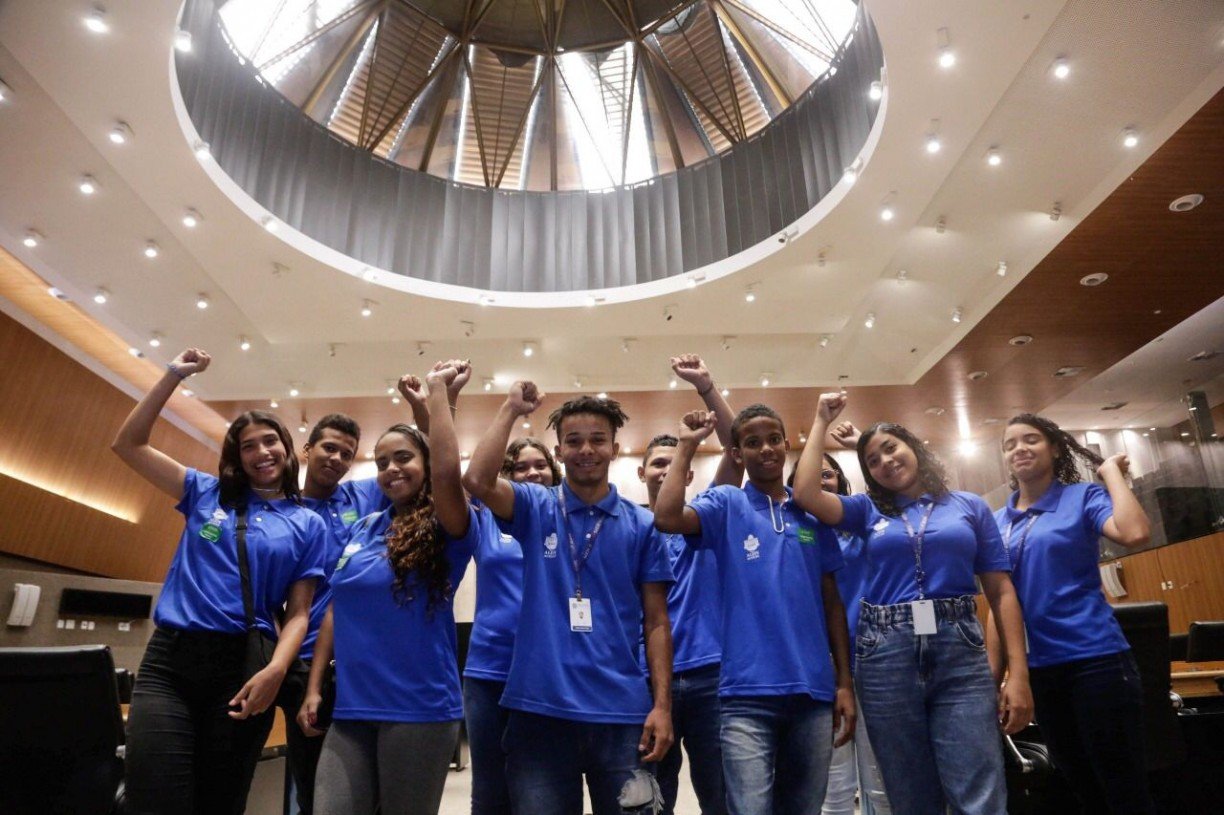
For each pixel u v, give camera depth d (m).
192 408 11.27
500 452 2.36
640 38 9.56
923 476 2.86
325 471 3.31
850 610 3.50
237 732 2.52
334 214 8.45
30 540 8.70
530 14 9.53
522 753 2.21
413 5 9.05
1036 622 3.02
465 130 9.98
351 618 2.50
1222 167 6.52
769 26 8.65
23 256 7.85
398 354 10.09
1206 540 9.07
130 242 7.74
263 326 9.23
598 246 9.40
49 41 5.47
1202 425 12.82
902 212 7.56
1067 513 3.09
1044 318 8.90
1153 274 8.02
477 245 9.29
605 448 2.49
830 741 2.48
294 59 8.38
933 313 9.37
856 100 7.61
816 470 2.78
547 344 10.02
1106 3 5.34
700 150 9.85
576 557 2.40
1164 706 3.24
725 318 9.36
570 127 10.20
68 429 9.23
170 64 5.78
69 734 2.54
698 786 2.91
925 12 5.52
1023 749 3.61
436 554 2.52
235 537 2.72
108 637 7.79
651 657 2.37
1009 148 6.71
